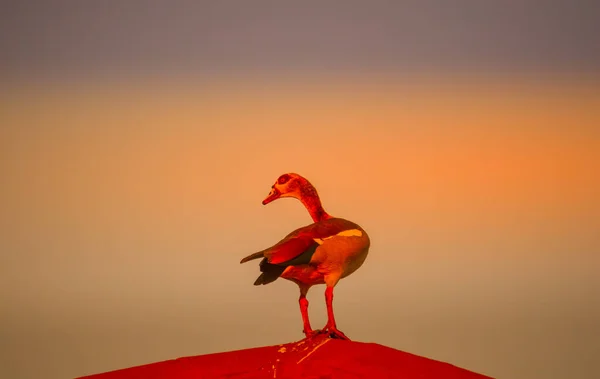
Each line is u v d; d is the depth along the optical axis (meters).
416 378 2.63
